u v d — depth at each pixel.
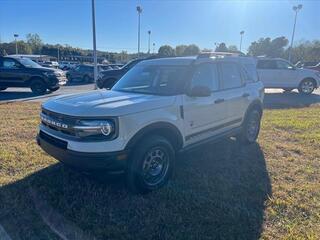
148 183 3.67
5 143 5.58
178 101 3.94
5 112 8.86
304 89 15.86
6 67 14.25
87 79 25.17
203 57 4.64
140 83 4.55
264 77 15.46
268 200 3.56
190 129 4.18
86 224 3.03
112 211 3.27
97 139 3.22
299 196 3.69
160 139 3.67
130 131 3.35
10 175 4.16
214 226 3.02
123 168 3.38
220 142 5.85
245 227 3.01
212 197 3.61
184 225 3.03
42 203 3.44
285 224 3.09
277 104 11.72
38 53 90.88
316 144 5.87
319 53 58.44
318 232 2.96
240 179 4.17
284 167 4.65
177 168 4.48
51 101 3.91
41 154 4.95
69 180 3.98
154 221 3.09
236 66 5.42
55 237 2.86
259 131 6.67
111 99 3.75
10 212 3.27
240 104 5.27
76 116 3.26
